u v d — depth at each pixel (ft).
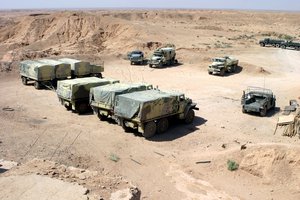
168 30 256.93
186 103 79.51
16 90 107.76
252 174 56.70
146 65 160.15
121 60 167.53
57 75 111.14
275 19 525.34
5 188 38.70
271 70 152.76
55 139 67.26
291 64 169.27
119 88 78.38
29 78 112.27
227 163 59.06
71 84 83.56
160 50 156.25
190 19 473.67
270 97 92.17
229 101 103.19
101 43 215.10
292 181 54.03
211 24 406.21
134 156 62.49
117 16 427.74
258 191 52.85
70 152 61.31
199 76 140.15
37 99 97.96
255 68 147.95
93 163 58.23
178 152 65.05
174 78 135.44
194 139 71.77
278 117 86.94
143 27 236.02
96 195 37.83
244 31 329.52
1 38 254.06
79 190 38.68
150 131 71.31
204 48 195.72
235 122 84.43
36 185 39.50
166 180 54.75
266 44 226.17
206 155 63.00
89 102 82.07
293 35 317.83
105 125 77.66
